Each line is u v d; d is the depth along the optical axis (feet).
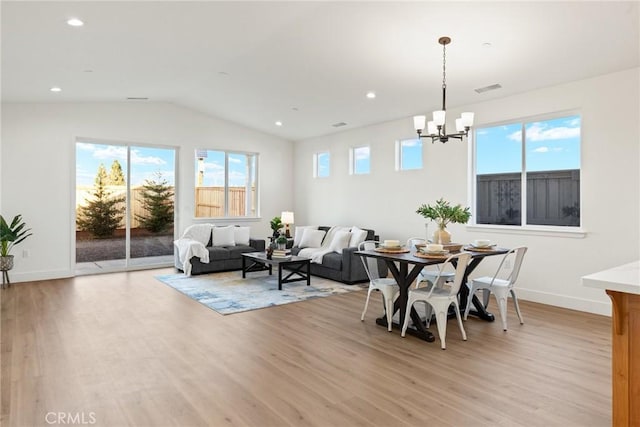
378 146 22.90
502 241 17.07
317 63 15.89
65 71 15.28
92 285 18.85
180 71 17.08
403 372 9.38
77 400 7.98
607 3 10.21
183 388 8.53
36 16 10.35
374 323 13.32
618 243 13.79
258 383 8.78
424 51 13.75
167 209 24.53
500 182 17.67
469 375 9.23
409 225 21.09
